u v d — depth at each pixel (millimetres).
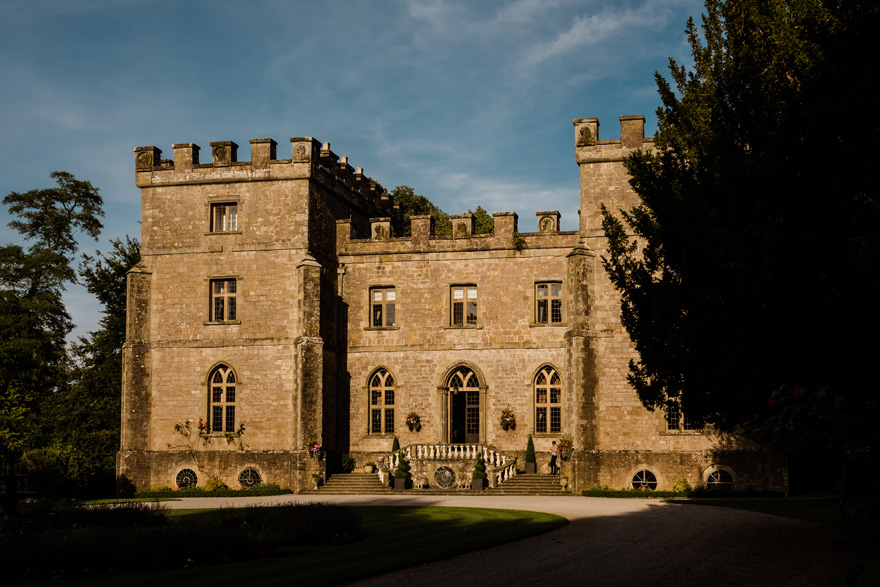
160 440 40594
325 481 39219
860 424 14758
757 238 16953
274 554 18891
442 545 19062
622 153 37531
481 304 41312
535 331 40562
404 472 38469
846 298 15617
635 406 36375
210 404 40562
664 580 15234
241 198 41281
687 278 19359
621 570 16172
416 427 41188
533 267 40938
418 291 42125
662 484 35719
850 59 15922
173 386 40812
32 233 52469
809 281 16047
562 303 40594
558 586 14781
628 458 36156
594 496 34844
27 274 50562
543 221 41281
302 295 39625
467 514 26328
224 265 41062
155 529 18953
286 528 21250
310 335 39469
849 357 15477
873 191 14891
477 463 37594
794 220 16281
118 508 24375
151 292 41594
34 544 17328
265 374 40125
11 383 45250
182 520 24766
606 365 36844
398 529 22719
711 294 18594
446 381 41375
